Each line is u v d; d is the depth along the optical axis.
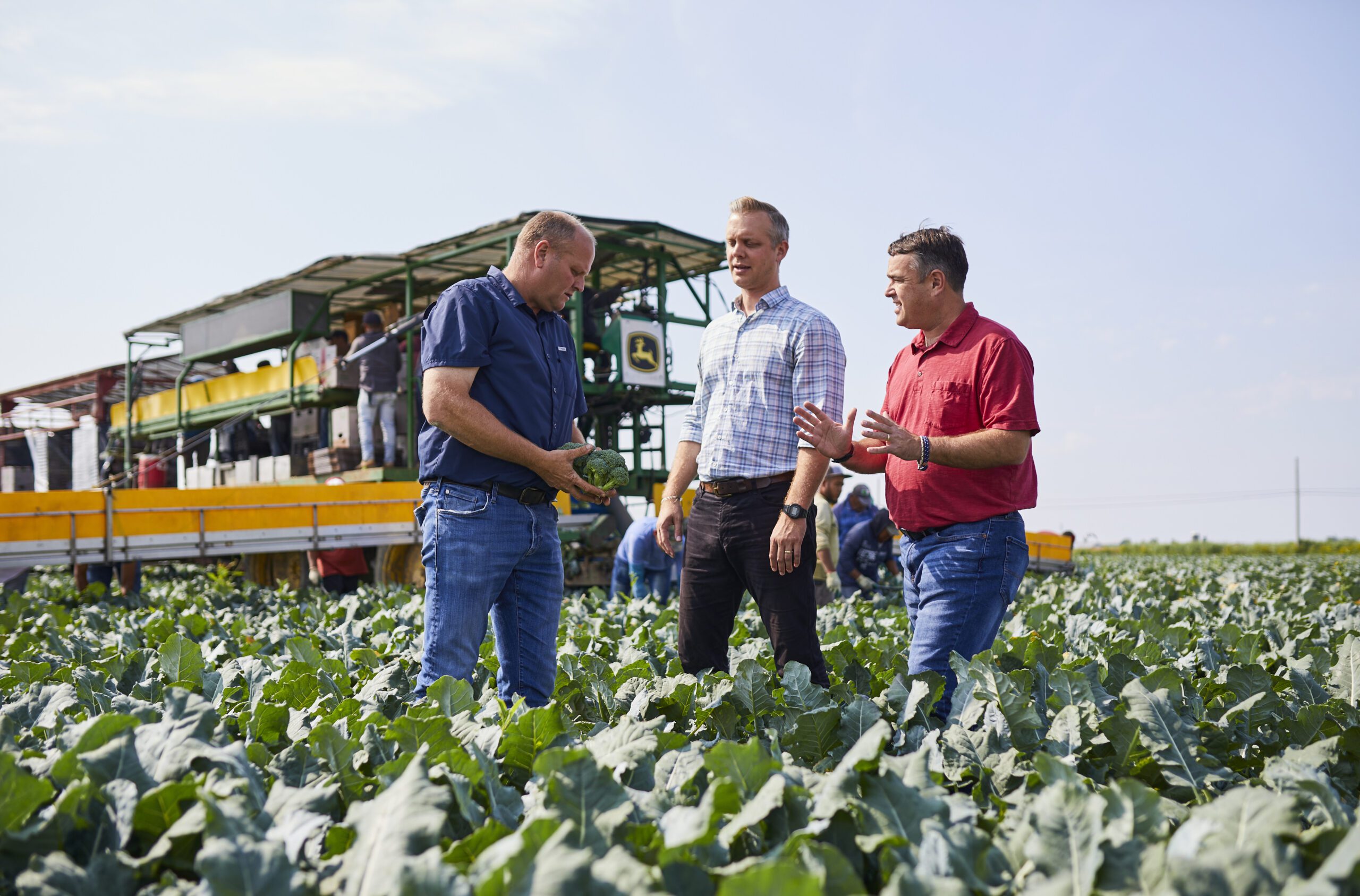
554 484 4.11
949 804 2.05
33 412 26.56
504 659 4.29
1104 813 1.77
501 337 4.05
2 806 1.89
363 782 2.40
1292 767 2.32
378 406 14.45
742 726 3.54
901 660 4.47
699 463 4.66
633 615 7.62
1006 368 3.83
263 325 17.62
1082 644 5.75
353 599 8.58
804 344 4.45
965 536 3.94
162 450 20.09
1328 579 14.11
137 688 3.71
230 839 1.68
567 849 1.50
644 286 16.03
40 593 11.37
